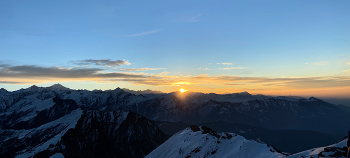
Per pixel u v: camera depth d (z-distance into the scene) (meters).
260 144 89.38
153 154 140.50
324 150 56.03
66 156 170.38
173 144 137.38
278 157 69.50
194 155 104.62
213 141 107.31
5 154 187.75
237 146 93.75
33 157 159.12
